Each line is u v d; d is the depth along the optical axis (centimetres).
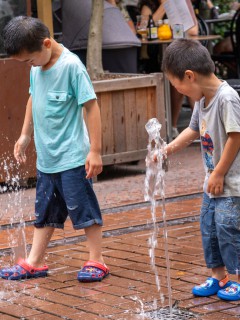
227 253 398
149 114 777
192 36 931
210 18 1089
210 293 412
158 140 423
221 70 1105
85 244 532
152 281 443
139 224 578
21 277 459
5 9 713
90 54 808
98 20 806
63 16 870
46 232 467
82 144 455
